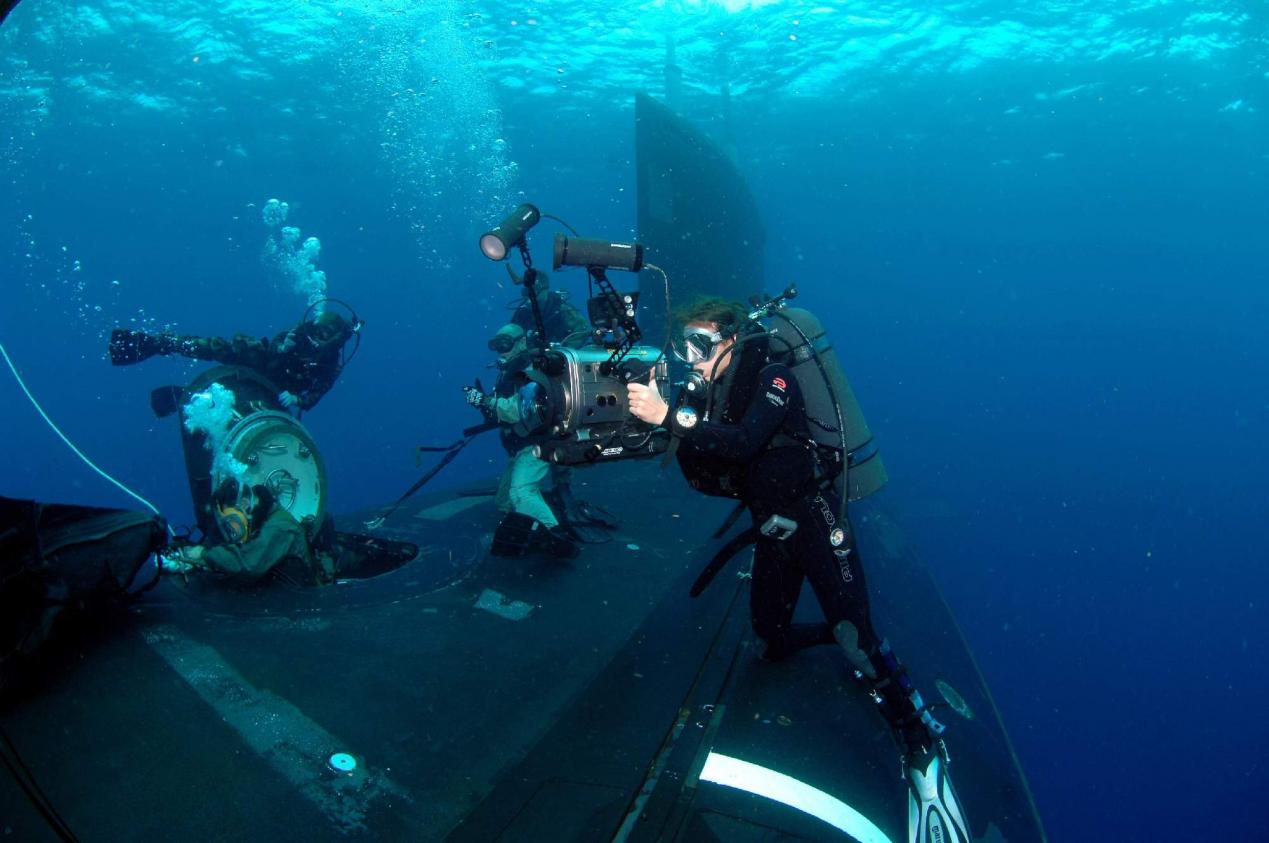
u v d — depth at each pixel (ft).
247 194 131.95
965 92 83.25
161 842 6.45
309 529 13.94
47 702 8.30
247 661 9.81
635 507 19.12
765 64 71.92
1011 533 95.09
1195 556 92.63
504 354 15.21
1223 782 37.73
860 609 8.36
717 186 41.42
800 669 10.19
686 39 66.54
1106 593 71.87
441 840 6.79
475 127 94.07
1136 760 39.70
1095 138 104.42
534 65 72.79
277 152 105.19
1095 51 73.00
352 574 15.66
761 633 9.88
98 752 7.59
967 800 8.90
